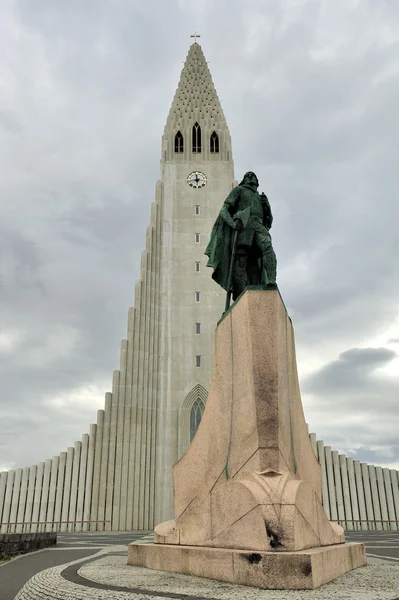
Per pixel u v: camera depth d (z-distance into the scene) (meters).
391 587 6.87
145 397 45.25
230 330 9.80
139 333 46.78
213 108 57.75
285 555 6.82
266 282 10.27
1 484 41.00
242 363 9.23
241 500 8.00
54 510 40.47
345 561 8.66
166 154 54.94
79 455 42.25
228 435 9.12
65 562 11.91
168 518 42.12
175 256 51.03
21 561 12.41
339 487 42.88
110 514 40.62
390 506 43.19
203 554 7.88
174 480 9.89
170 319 48.78
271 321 9.25
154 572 8.58
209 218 52.59
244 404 8.97
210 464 9.25
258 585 6.80
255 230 11.06
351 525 42.03
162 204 53.00
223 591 6.44
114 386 44.22
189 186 53.72
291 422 9.36
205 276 50.28
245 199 11.48
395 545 18.84
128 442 43.19
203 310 49.09
